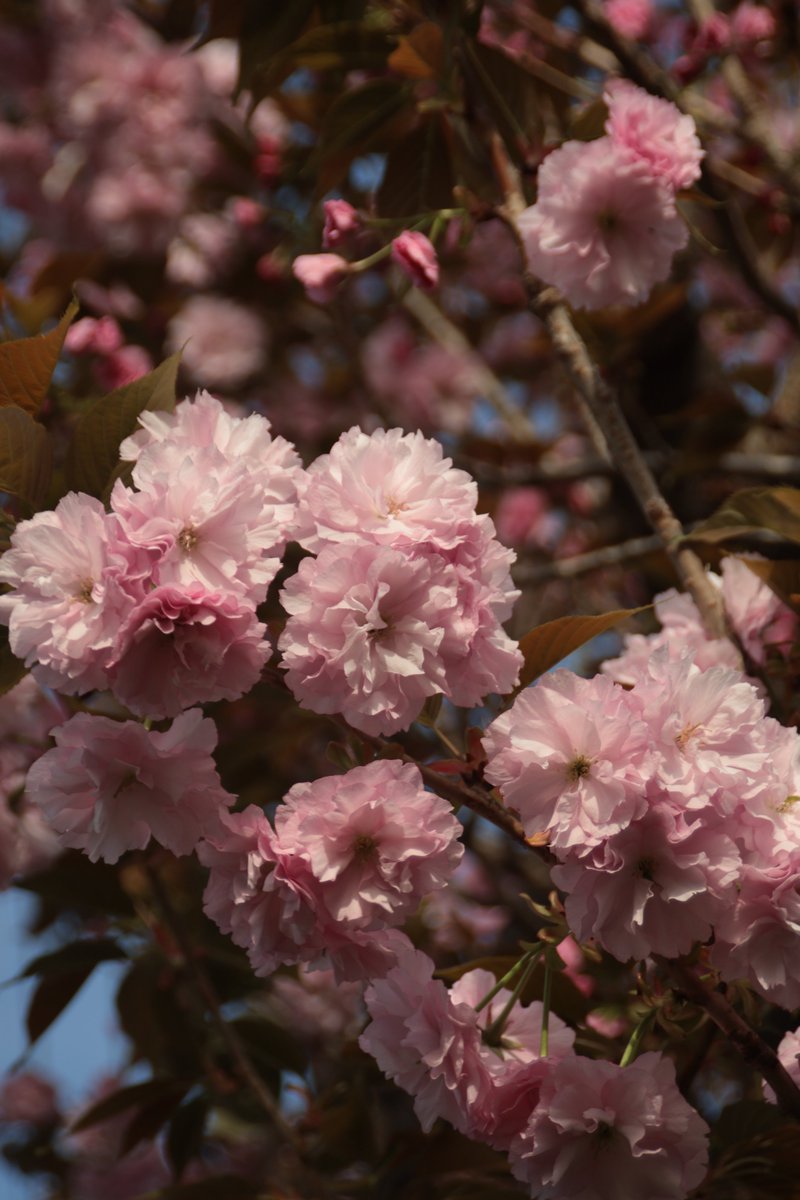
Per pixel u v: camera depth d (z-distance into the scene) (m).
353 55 1.43
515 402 2.63
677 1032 1.11
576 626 1.12
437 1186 1.29
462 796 1.10
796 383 2.03
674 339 2.01
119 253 2.24
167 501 1.06
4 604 1.07
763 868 1.08
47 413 1.43
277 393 2.34
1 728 1.38
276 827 1.08
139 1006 1.46
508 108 1.34
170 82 2.26
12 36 2.31
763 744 1.08
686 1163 1.09
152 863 1.39
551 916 1.11
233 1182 1.35
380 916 1.07
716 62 1.92
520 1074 1.10
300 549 1.17
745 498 1.22
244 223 2.21
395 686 1.07
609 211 1.24
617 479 1.96
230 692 1.07
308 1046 1.91
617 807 1.06
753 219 1.90
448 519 1.08
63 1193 2.35
